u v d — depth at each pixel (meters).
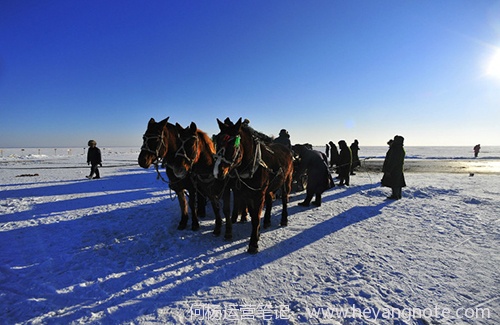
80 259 4.17
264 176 4.34
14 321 2.74
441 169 19.11
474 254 4.08
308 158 7.39
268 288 3.30
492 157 34.94
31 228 5.65
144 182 12.53
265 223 5.59
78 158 33.44
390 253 4.21
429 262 3.85
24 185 11.56
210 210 7.20
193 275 3.66
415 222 5.79
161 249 4.56
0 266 3.91
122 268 3.89
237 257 4.21
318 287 3.29
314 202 7.58
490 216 6.05
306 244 4.69
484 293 3.04
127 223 5.98
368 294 3.08
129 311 2.89
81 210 7.15
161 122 4.64
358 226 5.61
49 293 3.24
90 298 3.14
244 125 4.34
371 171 17.55
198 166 4.82
